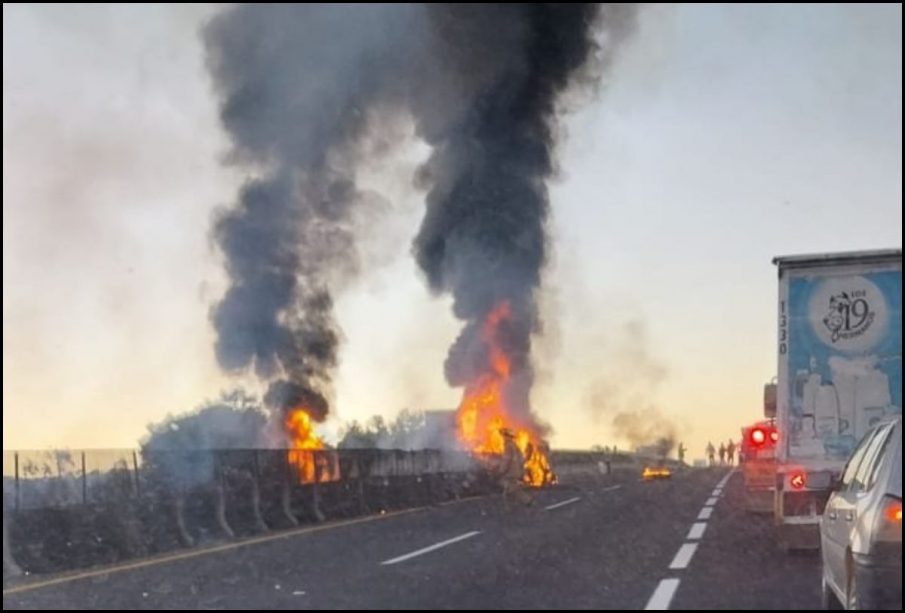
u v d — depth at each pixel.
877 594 9.02
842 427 16.09
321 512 25.70
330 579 13.81
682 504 29.75
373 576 14.02
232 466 22.14
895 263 16.08
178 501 19.95
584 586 12.79
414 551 17.31
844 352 16.17
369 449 29.89
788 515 16.08
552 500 32.81
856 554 9.35
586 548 17.33
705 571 14.18
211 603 11.80
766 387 22.58
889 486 9.29
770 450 25.03
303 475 25.39
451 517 26.19
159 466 20.00
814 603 11.38
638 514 25.59
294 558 16.66
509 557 16.11
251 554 17.61
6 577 15.01
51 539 16.28
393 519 26.08
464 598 11.82
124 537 17.83
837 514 10.90
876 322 16.11
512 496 28.83
